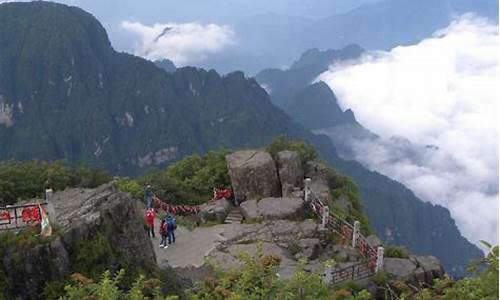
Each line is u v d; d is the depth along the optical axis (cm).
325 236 1966
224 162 2634
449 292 1065
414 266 1752
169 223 1909
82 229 1251
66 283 1166
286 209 2150
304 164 2548
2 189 1853
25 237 1208
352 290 1553
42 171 2034
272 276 874
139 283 939
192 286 1407
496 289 965
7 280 1155
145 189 2334
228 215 2209
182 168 2797
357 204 2527
